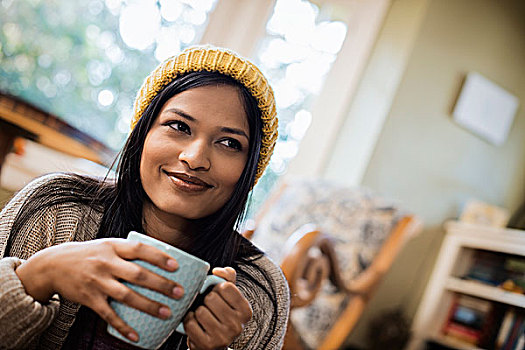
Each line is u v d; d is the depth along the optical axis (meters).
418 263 3.00
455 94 3.04
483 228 2.78
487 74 3.18
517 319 2.55
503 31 3.23
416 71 2.85
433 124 2.97
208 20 2.98
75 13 2.68
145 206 0.65
